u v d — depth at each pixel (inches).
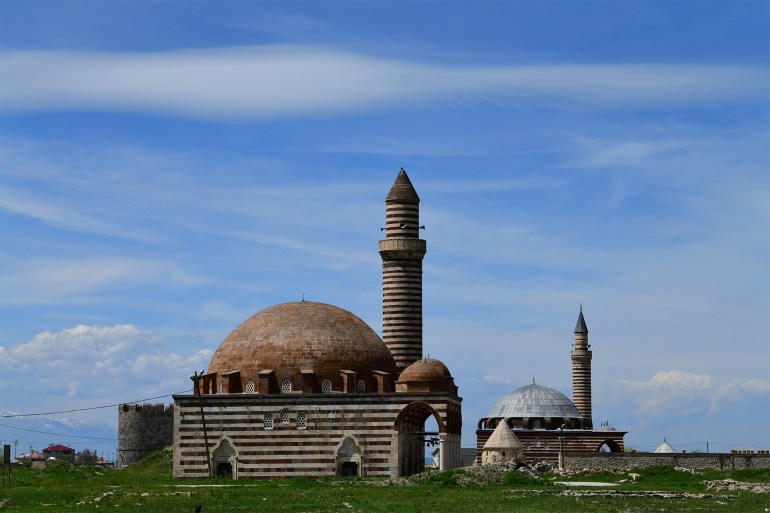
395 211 6220.5
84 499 4170.8
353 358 5600.4
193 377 5492.1
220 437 5447.8
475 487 4687.5
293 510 3631.9
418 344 6176.2
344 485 4761.3
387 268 6205.7
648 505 3818.9
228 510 3651.6
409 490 4488.2
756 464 6530.5
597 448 7815.0
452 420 5526.6
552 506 3762.3
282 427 5423.2
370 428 5383.9
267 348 5575.8
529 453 7829.7
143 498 4153.5
